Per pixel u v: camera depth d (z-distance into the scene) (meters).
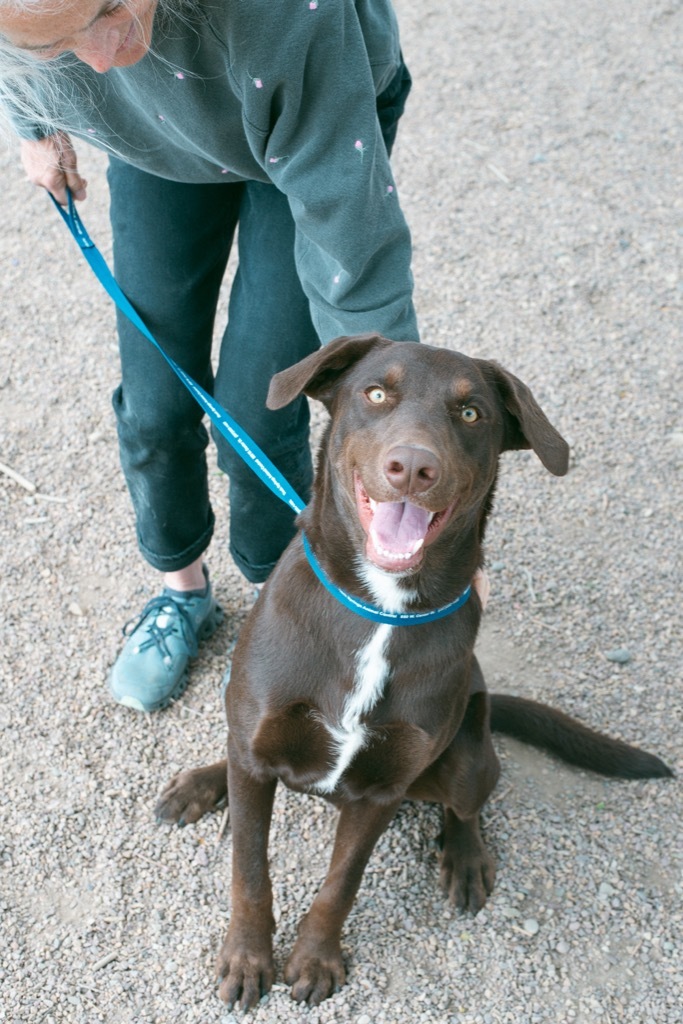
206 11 2.18
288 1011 2.75
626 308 5.22
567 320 5.15
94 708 3.47
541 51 7.00
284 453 3.12
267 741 2.63
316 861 3.12
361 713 2.58
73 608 3.79
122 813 3.19
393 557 2.29
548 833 3.25
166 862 3.08
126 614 3.78
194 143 2.52
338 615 2.57
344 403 2.49
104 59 2.12
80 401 4.64
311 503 2.68
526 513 4.28
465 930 2.97
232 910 2.80
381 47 2.52
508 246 5.52
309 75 2.27
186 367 3.07
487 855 3.11
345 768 2.69
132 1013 2.74
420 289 5.27
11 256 5.43
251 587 3.94
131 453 3.15
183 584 3.58
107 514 4.14
